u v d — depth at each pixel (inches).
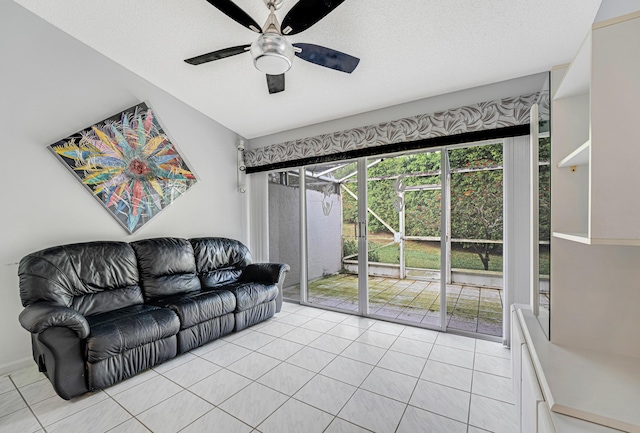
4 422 70.4
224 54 82.7
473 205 202.1
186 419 70.8
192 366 96.6
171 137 143.2
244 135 181.9
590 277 54.2
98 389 82.2
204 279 137.9
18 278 96.7
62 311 76.2
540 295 71.0
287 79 120.1
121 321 89.2
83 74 113.3
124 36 106.8
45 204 104.7
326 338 118.2
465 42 92.9
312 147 156.5
